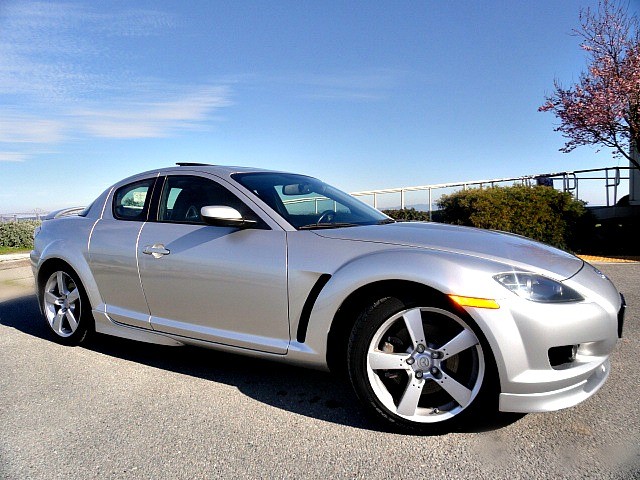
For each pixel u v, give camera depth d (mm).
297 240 2920
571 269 2621
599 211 12180
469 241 2742
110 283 3695
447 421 2477
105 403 2994
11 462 2328
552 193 9891
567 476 2131
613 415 2686
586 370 2408
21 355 3941
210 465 2281
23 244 13148
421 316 2535
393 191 13992
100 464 2303
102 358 3844
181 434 2588
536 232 9516
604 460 2250
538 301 2355
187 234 3309
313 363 2816
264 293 2930
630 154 11906
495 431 2547
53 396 3109
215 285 3105
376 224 3295
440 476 2160
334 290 2666
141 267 3465
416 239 2746
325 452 2385
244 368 3602
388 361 2535
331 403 2971
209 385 3271
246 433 2592
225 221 3012
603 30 11234
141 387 3242
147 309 3512
